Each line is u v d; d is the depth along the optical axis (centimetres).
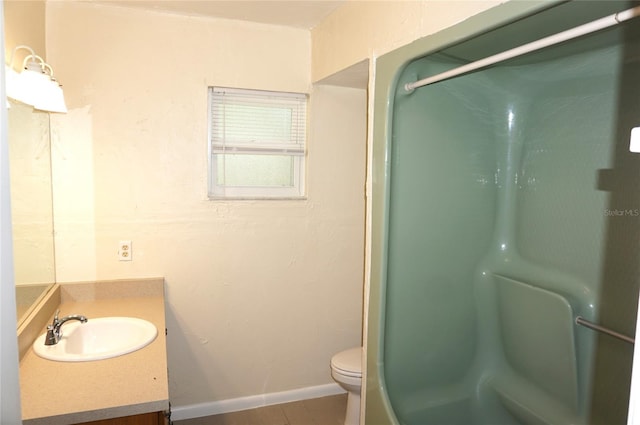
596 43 152
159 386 137
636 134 50
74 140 221
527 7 115
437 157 192
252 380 267
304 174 268
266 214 259
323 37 239
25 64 162
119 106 227
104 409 125
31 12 188
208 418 255
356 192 276
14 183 161
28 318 172
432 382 203
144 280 235
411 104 182
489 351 218
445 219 198
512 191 212
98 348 190
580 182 180
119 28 223
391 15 173
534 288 193
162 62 232
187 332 251
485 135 204
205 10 226
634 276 159
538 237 199
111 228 231
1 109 54
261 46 248
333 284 278
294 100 262
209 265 251
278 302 267
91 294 227
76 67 218
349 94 269
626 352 161
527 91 201
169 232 242
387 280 185
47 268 208
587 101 177
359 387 225
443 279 201
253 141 256
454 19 139
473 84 196
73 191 223
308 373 279
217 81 242
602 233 171
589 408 174
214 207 249
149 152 234
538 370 193
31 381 139
